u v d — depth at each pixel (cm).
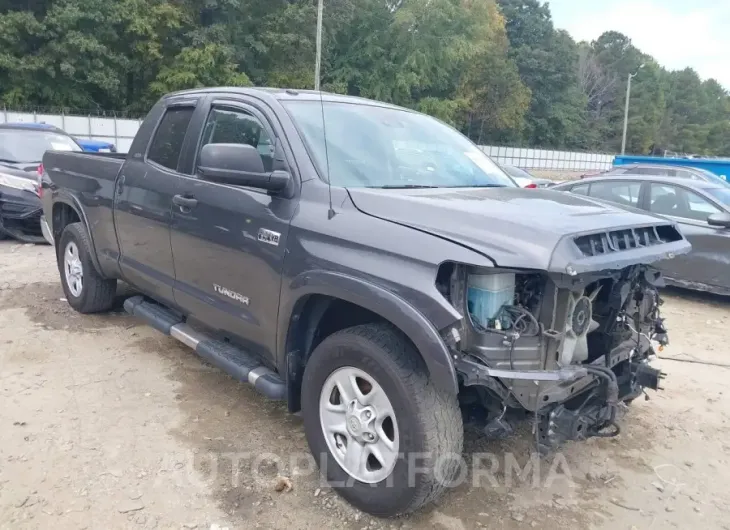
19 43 3195
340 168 344
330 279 296
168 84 3638
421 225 282
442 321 256
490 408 286
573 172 6031
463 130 6569
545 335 266
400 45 4906
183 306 425
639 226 299
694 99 10681
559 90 7669
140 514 301
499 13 6500
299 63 4150
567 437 283
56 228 610
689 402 473
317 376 316
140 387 441
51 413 397
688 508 333
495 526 306
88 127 3180
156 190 436
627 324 329
